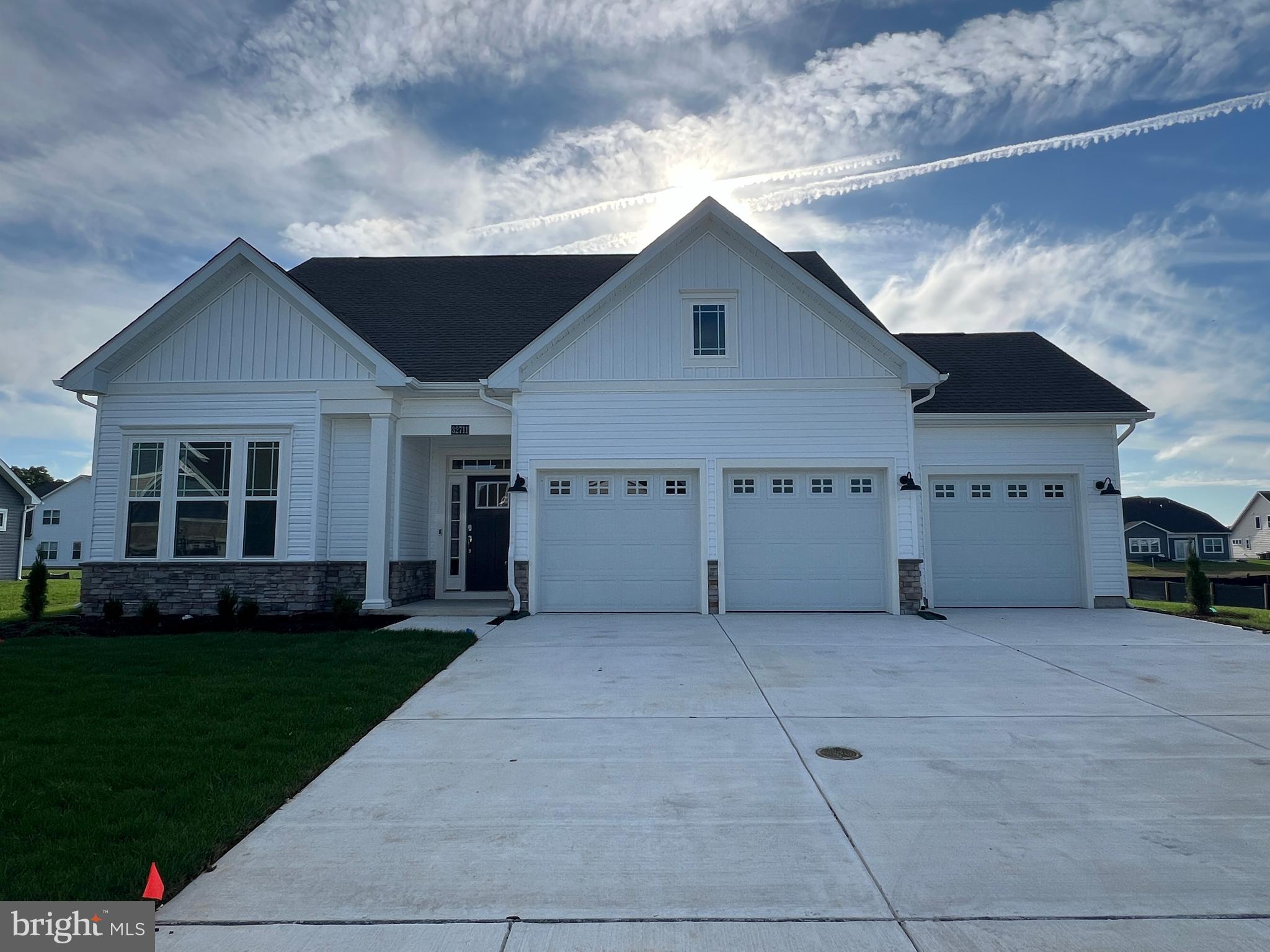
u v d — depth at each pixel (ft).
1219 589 53.16
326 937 10.83
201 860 12.96
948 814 15.08
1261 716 22.00
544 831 14.40
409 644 32.19
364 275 57.52
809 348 44.47
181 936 10.84
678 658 30.45
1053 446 48.32
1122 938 10.78
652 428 44.24
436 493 51.39
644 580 44.09
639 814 15.15
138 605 43.57
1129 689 25.36
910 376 43.42
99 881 12.09
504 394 45.34
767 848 13.62
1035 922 11.20
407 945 10.65
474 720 21.91
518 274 57.77
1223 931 10.95
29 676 26.37
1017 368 53.01
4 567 101.19
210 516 44.21
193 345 44.96
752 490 44.37
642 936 10.88
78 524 165.58
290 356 44.83
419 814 15.24
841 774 17.30
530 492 43.80
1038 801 15.70
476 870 12.84
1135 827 14.47
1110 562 47.57
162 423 44.55
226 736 19.75
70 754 18.26
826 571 44.01
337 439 45.80
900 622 40.32
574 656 30.91
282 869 12.92
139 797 15.66
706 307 44.93
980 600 47.88
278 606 43.45
